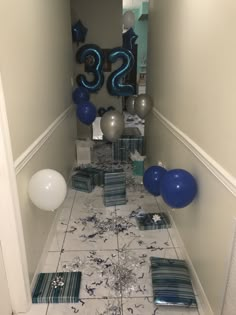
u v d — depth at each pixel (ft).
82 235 8.24
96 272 6.75
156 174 7.98
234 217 4.23
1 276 5.23
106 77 16.66
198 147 5.93
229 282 4.49
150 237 8.12
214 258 5.14
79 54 15.28
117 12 15.79
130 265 6.98
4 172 4.76
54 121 8.81
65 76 11.17
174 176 5.98
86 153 13.61
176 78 7.78
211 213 5.26
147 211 9.57
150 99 11.68
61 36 10.26
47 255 7.36
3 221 5.07
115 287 6.30
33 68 6.40
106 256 7.31
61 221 9.00
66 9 11.42
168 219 8.83
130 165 13.79
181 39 7.14
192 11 6.19
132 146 14.11
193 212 6.43
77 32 15.07
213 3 4.99
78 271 6.76
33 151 6.23
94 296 6.07
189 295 5.93
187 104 6.72
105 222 8.93
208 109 5.32
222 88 4.65
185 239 7.13
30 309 5.80
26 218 5.85
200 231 5.93
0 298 5.21
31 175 6.17
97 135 17.38
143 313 5.65
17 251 5.29
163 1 9.30
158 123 10.78
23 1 5.72
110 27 15.98
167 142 9.17
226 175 4.48
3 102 4.52
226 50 4.48
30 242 6.12
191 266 6.56
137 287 6.30
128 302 5.91
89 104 12.50
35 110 6.56
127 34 18.04
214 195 5.08
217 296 5.03
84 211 9.62
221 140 4.72
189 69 6.51
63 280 6.43
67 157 11.54
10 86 4.98
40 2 7.13
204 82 5.51
